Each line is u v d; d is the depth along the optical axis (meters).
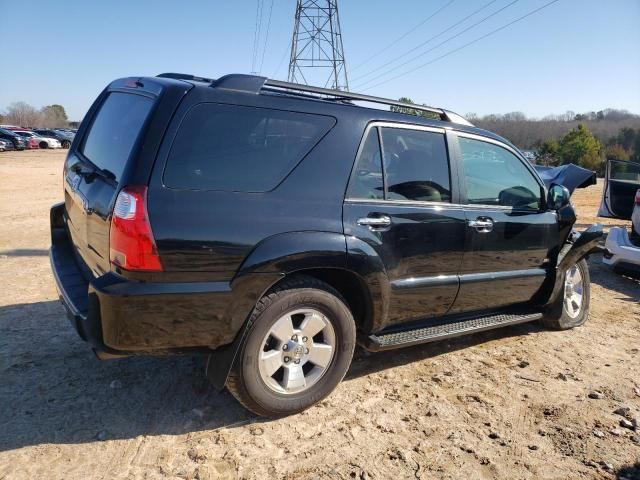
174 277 2.68
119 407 3.21
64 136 46.69
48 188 16.42
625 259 6.45
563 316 4.87
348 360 3.33
